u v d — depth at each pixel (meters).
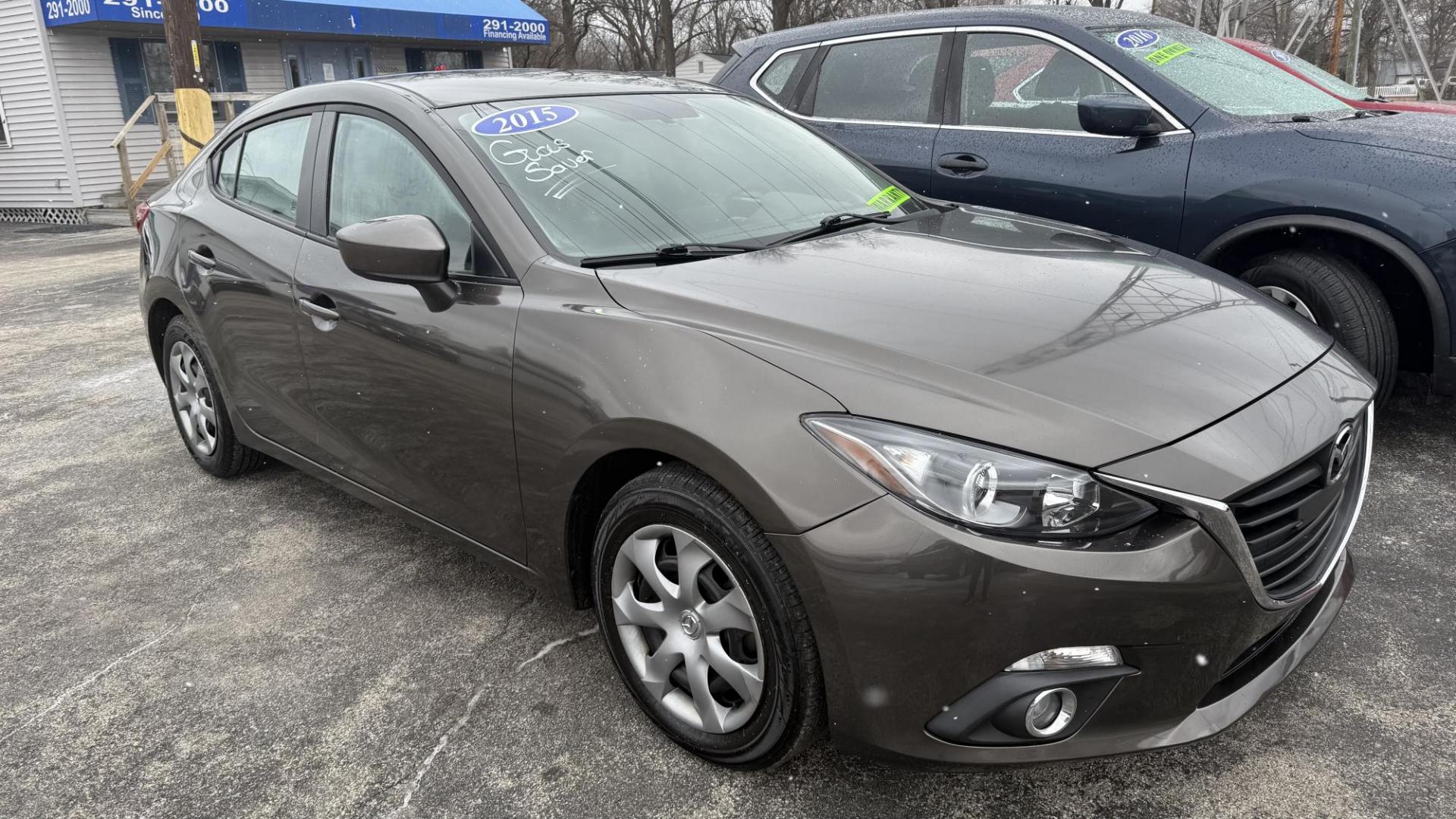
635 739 2.32
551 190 2.62
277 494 3.90
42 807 2.19
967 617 1.73
